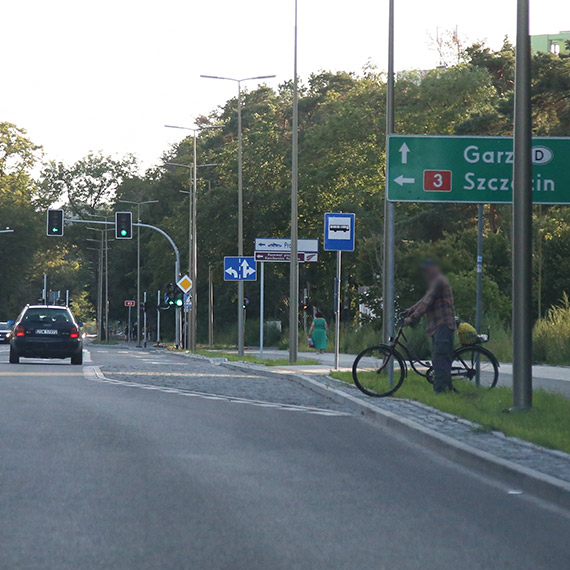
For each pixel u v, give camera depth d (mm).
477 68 118000
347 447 21875
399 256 78938
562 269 80188
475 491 16844
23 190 181500
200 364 61188
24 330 56281
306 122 151875
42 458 19266
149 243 165125
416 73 119312
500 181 33281
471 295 73375
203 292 158375
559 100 86625
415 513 14789
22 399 31703
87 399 32062
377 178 119438
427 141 33281
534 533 13664
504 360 59500
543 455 19250
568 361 55406
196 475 17609
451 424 24266
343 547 12523
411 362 32781
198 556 11914
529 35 25562
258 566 11508
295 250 58594
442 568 11594
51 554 11930
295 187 59031
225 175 133875
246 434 23641
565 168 30734
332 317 130500
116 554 11953
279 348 109750
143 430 23938
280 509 14820
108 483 16688
